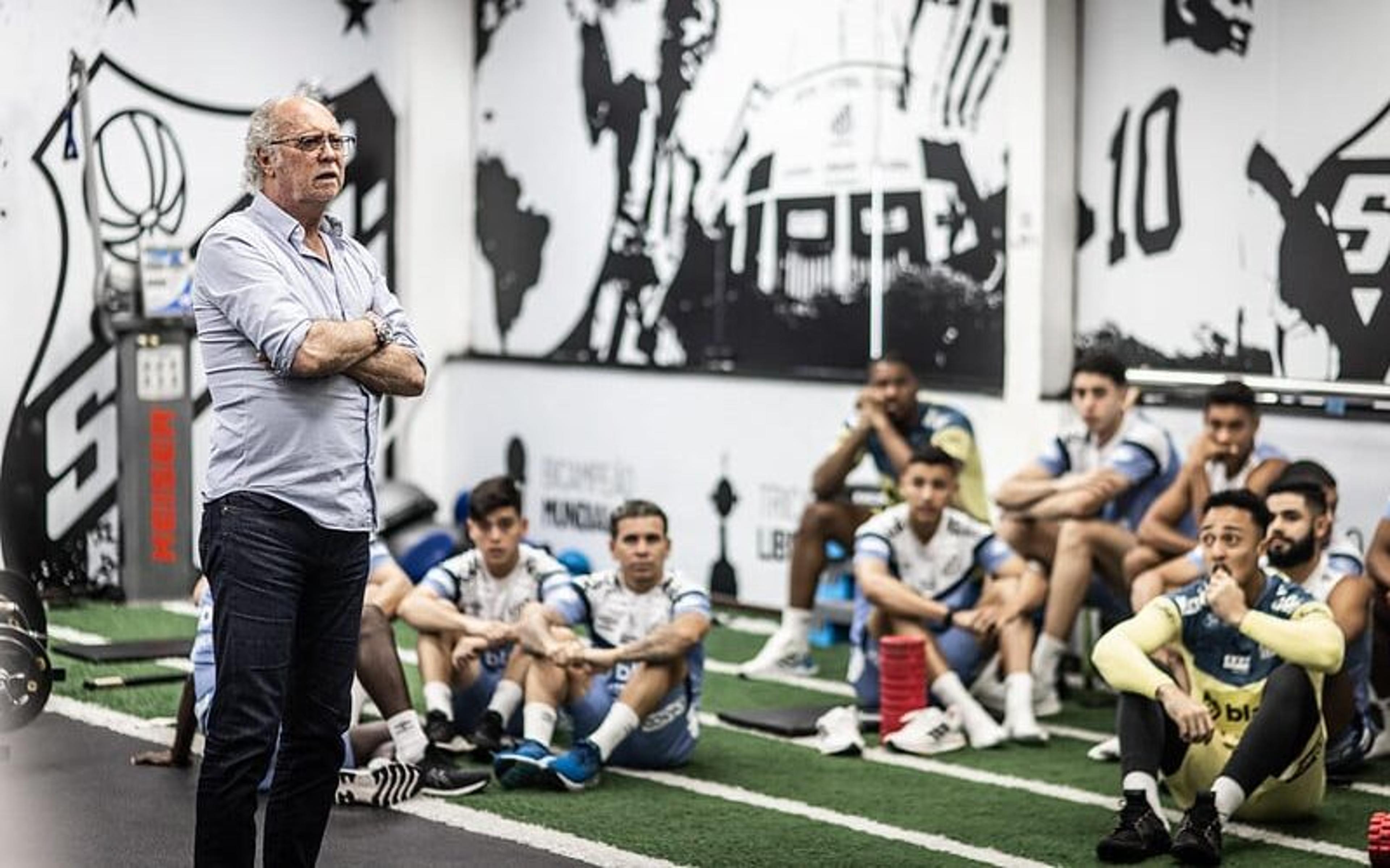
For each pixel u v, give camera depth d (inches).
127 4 389.4
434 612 256.4
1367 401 290.5
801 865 206.8
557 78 413.7
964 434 305.1
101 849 210.8
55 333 380.8
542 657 246.8
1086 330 330.6
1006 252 333.1
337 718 175.9
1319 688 218.5
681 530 389.7
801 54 365.4
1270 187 305.3
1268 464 272.4
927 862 208.5
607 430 403.9
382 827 221.0
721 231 381.1
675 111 389.1
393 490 389.4
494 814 227.0
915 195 347.6
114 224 390.3
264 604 168.6
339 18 418.6
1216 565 220.7
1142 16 320.8
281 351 166.2
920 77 346.0
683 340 388.8
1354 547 262.1
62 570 382.9
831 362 362.6
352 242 181.5
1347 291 296.2
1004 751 262.2
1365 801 234.7
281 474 169.2
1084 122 329.4
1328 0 296.8
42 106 378.9
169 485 376.5
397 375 173.6
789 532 369.1
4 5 374.9
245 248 169.3
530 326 422.3
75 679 301.7
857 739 260.4
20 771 244.2
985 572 278.8
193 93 399.2
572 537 412.5
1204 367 314.8
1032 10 326.6
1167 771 224.2
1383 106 291.4
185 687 244.2
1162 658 230.7
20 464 378.0
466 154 434.0
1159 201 319.9
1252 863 208.7
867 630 278.2
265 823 180.5
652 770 250.1
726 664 323.3
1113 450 293.1
